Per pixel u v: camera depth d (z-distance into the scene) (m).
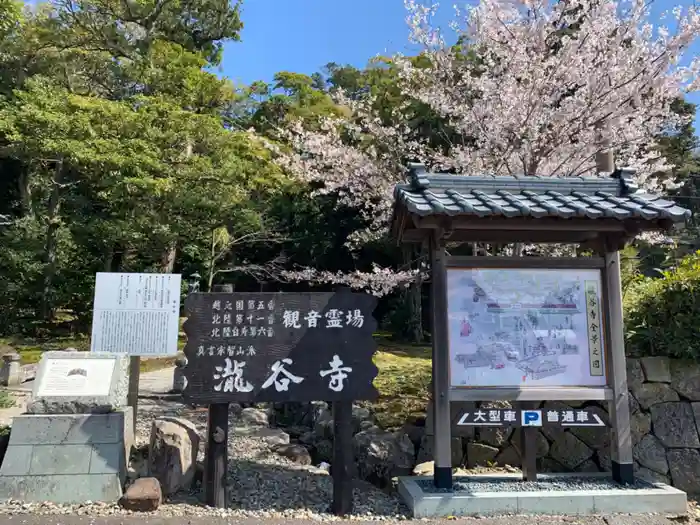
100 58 18.66
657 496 4.29
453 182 4.64
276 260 20.64
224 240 19.08
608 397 4.60
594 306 4.74
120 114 14.75
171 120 15.32
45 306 19.30
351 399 4.30
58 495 4.10
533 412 4.63
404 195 4.29
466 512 4.17
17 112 13.83
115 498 4.16
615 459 4.63
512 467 5.41
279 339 4.33
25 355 15.30
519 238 4.99
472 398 4.48
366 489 5.02
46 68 18.55
